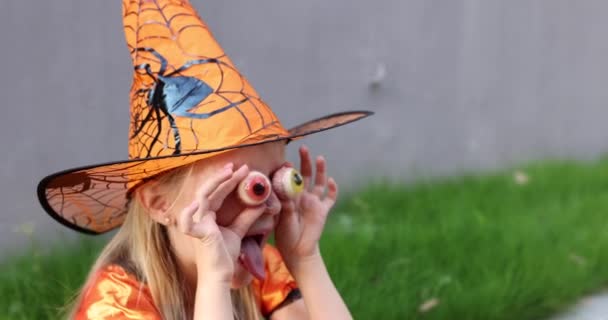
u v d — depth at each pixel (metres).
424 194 4.61
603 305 3.16
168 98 1.77
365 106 5.04
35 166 3.63
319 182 2.09
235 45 4.36
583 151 6.82
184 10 1.86
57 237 3.48
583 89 6.78
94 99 3.80
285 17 4.57
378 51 5.08
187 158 1.70
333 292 2.03
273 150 1.79
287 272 2.22
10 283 2.91
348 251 3.22
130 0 1.89
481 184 4.94
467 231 3.67
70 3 3.71
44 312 2.71
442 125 5.53
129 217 1.97
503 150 6.02
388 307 2.80
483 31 5.79
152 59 1.82
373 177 4.96
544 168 5.53
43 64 3.64
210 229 1.70
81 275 2.90
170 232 1.90
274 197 1.78
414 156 5.34
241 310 2.09
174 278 1.91
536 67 6.29
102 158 3.85
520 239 3.56
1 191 3.52
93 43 3.78
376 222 3.95
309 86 4.72
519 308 2.96
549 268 3.21
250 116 1.75
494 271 3.15
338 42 4.84
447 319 2.79
